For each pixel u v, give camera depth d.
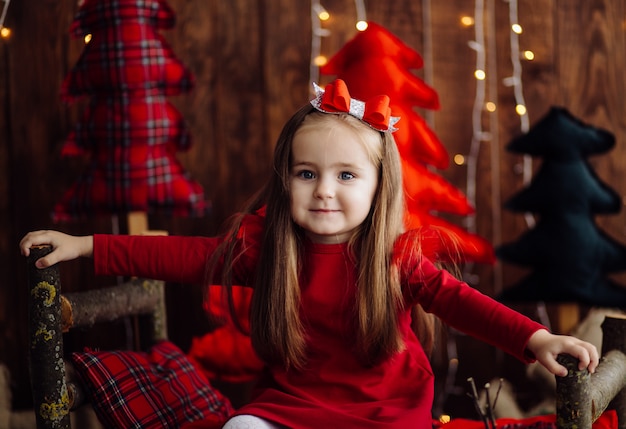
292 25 2.32
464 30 2.37
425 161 2.06
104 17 1.94
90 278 2.28
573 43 2.40
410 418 1.27
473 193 2.39
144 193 1.94
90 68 1.94
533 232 2.09
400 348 1.34
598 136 2.09
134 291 1.79
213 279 1.40
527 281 2.09
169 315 2.32
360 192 1.32
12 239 2.25
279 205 1.38
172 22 2.01
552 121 2.10
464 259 2.04
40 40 2.24
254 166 2.32
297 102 2.32
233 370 2.01
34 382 1.37
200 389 1.70
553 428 1.50
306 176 1.33
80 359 1.51
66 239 1.37
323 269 1.36
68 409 1.41
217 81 2.31
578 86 2.40
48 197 2.26
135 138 1.94
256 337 1.38
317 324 1.35
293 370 1.36
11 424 2.13
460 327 1.29
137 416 1.51
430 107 2.05
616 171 2.43
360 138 1.32
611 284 2.10
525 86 2.39
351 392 1.33
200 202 2.00
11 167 2.25
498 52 2.38
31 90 2.24
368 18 2.33
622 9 2.41
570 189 2.06
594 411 1.27
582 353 1.14
